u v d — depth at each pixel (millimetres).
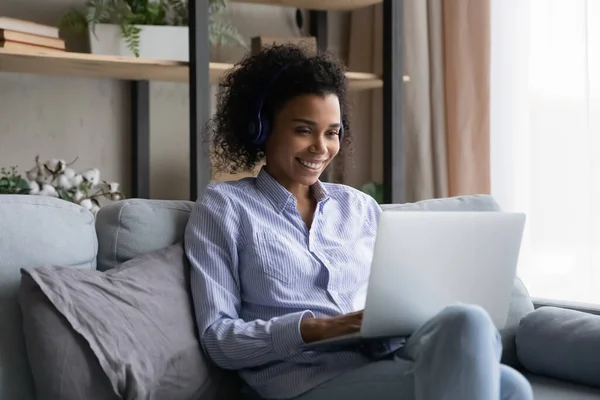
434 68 2854
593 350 1553
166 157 2934
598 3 2506
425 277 1312
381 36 3062
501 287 1423
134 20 2523
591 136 2533
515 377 1277
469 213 1342
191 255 1530
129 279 1418
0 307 1331
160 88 2916
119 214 1562
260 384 1497
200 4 2332
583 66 2545
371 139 3180
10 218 1390
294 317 1419
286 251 1549
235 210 1562
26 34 2283
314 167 1620
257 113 1626
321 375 1469
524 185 2701
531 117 2674
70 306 1308
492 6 2744
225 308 1487
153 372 1339
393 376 1358
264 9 3057
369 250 1692
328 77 1636
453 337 1180
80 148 2773
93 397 1275
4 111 2646
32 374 1313
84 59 2320
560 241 2621
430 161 2881
